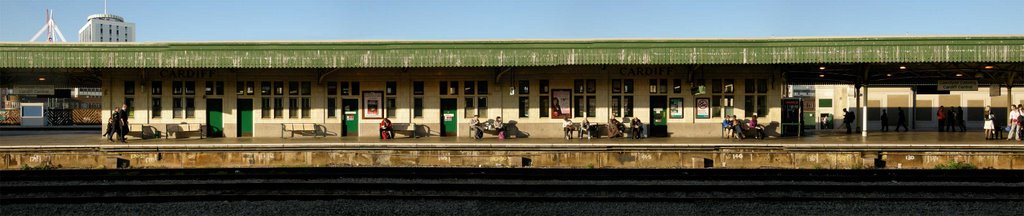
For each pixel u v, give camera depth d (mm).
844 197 12016
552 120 22609
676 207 11383
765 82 22391
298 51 19969
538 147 18297
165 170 15547
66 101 62469
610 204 11617
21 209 11273
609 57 19625
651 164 18156
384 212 11039
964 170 14844
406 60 19922
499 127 21969
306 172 15492
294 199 12086
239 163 18500
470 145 18375
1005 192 12555
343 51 19969
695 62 19438
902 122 27797
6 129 32562
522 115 22703
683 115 22500
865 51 18984
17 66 19516
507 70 22312
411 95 22906
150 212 11070
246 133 22812
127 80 22500
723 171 15406
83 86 26328
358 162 18484
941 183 13828
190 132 22500
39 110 37781
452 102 22953
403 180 14430
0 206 11367
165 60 19828
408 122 22859
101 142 20234
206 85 22672
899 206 11391
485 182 14211
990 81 27312
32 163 18312
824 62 19094
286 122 22781
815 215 10867
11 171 14750
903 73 25375
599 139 21391
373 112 22938
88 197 11844
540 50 19766
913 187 12648
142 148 18422
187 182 14078
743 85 22391
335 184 13141
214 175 14695
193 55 19828
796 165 18016
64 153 18422
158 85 22562
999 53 18609
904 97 36031
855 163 17844
